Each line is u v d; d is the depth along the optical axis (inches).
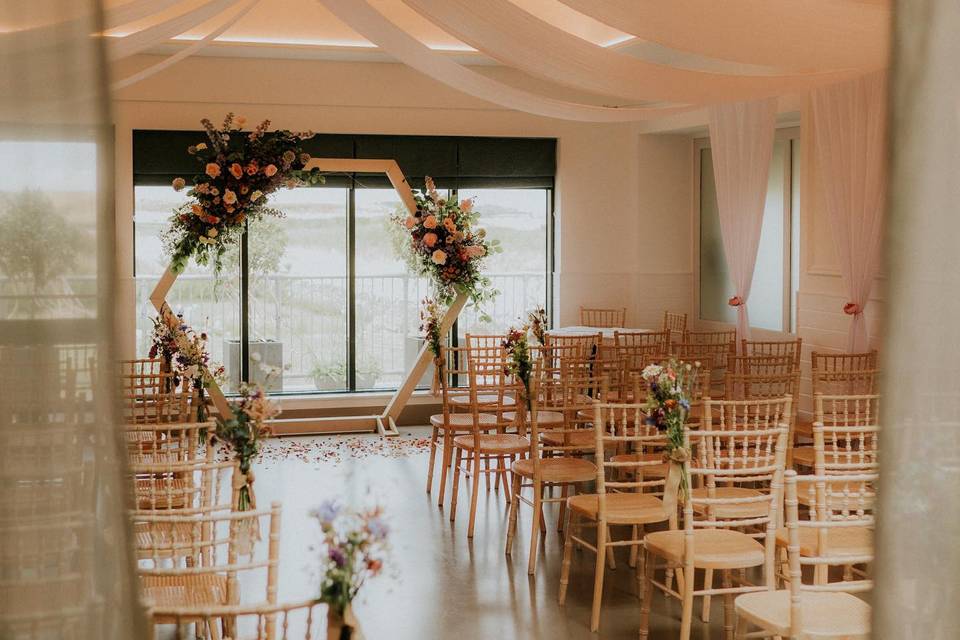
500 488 276.5
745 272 314.0
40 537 73.9
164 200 364.8
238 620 175.2
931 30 71.8
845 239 279.1
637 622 178.1
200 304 373.1
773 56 201.8
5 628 73.7
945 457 72.8
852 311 279.1
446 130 389.1
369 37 229.3
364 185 384.2
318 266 383.9
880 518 73.4
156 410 203.2
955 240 72.4
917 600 73.1
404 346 394.0
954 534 72.9
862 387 258.2
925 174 72.2
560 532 234.2
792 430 215.3
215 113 365.4
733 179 312.3
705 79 223.5
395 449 328.5
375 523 106.2
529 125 399.2
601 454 175.2
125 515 74.8
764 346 371.9
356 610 181.9
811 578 197.3
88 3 72.8
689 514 154.6
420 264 358.3
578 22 369.4
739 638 145.4
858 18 177.9
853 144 273.7
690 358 263.6
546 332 353.7
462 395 304.2
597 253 411.2
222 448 316.5
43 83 72.7
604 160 409.7
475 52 377.7
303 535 228.5
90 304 73.7
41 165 73.0
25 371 73.3
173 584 141.4
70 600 74.2
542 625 175.9
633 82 227.3
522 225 410.0
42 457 73.7
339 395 381.1
